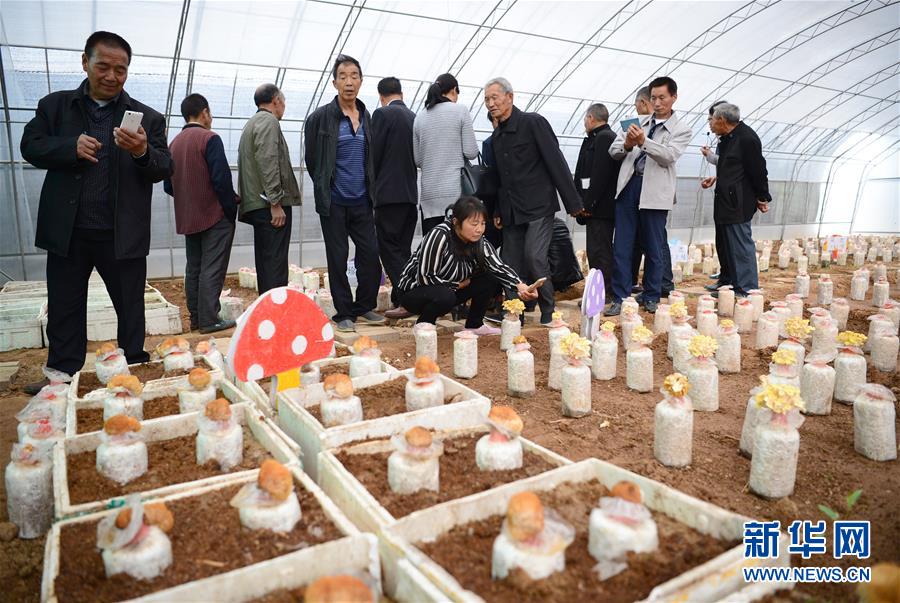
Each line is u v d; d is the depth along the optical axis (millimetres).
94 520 1950
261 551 1769
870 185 25312
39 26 8531
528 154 5629
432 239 4957
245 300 8461
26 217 9797
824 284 7918
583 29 11930
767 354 4910
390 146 5887
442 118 5926
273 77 11023
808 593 1890
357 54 11078
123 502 2055
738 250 7430
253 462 2469
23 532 2387
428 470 2137
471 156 6066
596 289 4523
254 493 1880
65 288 3926
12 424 3613
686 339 4480
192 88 10594
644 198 6492
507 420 2352
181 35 9445
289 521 1866
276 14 9602
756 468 2512
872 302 8094
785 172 21969
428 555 1744
